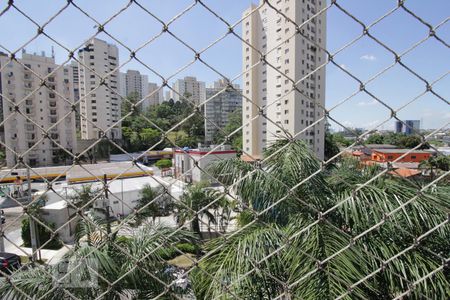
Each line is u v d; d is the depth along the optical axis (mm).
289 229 2695
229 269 2676
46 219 11352
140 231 3186
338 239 2605
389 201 2703
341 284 2393
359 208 2713
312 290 2381
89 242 3127
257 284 2586
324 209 2764
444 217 2729
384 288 2557
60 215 11422
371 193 2795
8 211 16234
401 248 2639
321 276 2422
